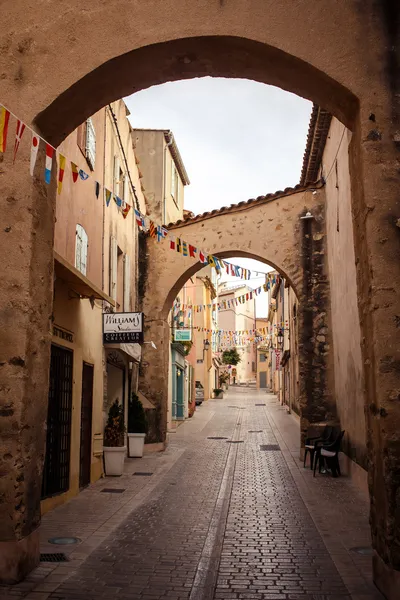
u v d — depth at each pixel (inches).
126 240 579.2
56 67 225.0
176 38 222.7
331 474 452.8
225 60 235.3
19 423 201.5
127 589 192.2
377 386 193.3
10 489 198.5
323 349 545.0
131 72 235.9
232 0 223.8
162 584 197.9
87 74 224.2
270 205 587.8
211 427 858.8
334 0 221.3
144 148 761.0
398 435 187.9
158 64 235.8
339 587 196.4
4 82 224.7
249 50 227.3
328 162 534.9
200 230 616.1
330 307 551.8
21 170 217.8
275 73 235.8
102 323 451.8
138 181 675.4
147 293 639.8
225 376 2043.6
